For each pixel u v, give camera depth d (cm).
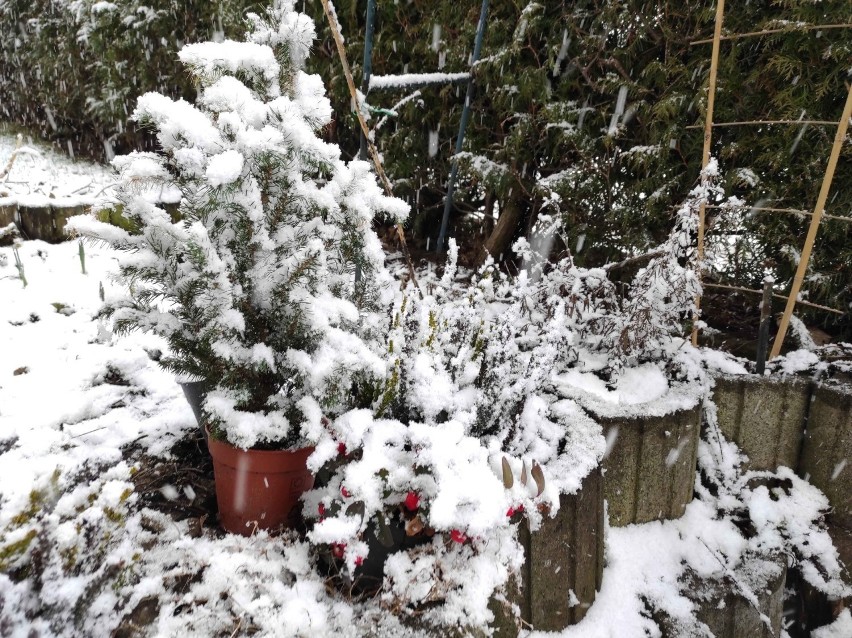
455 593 138
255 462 148
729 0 244
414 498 138
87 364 230
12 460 168
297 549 154
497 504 132
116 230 142
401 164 374
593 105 295
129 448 187
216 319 139
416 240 405
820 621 205
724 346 269
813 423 221
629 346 216
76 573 128
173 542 150
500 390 175
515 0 299
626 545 194
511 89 305
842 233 238
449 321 189
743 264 264
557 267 241
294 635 126
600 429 188
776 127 244
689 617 174
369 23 251
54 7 621
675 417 196
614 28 275
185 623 127
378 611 137
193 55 139
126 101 580
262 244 144
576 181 288
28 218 352
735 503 217
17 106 804
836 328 268
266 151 127
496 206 356
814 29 226
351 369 144
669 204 273
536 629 163
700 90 249
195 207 143
